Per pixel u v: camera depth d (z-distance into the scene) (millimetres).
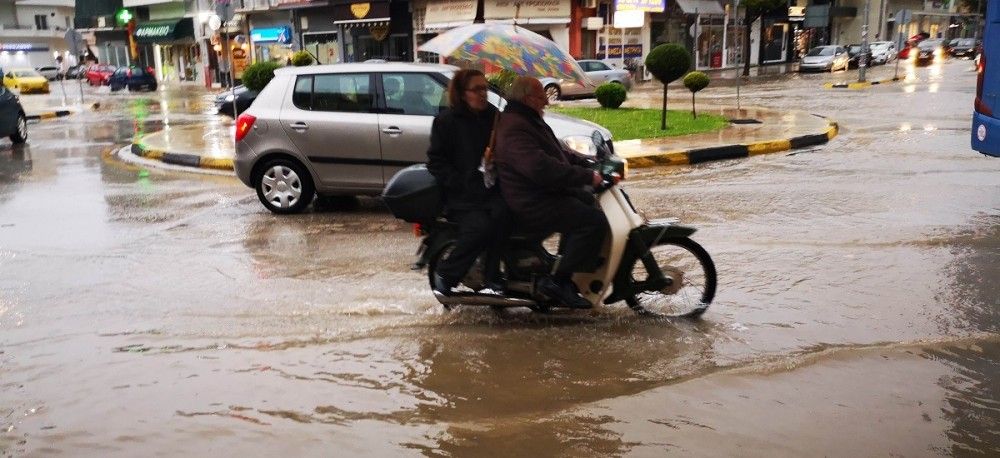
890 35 62938
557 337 4934
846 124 17375
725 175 11148
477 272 5113
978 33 71312
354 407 4012
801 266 6301
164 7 54844
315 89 9062
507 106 4785
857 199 8891
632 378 4301
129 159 14750
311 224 8523
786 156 12914
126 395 4203
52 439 3740
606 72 29578
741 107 21828
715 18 46281
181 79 55062
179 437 3727
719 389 4102
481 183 4934
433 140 4977
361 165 8891
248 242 7699
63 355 4793
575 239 4820
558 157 4770
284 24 44531
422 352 4723
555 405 3990
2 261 7059
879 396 4004
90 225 8609
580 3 36594
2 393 4266
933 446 3512
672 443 3572
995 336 4758
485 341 4883
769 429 3682
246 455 3547
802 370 4312
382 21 38125
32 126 23391
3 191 11172
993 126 8094
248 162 9117
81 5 62750
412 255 7031
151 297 5914
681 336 4902
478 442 3625
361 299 5750
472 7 34438
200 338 5020
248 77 21984
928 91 25938
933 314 5160
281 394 4180
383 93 8883
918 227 7496
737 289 5746
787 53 55531
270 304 5680
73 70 66438
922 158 11898
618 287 5145
